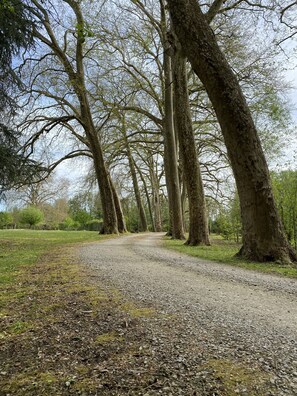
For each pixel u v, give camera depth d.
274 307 4.02
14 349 2.94
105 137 24.72
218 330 3.13
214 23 15.98
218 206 27.41
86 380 2.28
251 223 8.56
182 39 8.75
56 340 3.08
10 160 12.19
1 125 12.07
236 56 16.27
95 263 8.21
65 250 12.40
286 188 12.98
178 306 4.03
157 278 6.04
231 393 2.00
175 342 2.84
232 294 4.75
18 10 9.88
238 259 8.69
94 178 29.03
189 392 2.04
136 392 2.08
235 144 8.52
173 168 19.81
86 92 20.31
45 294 4.93
